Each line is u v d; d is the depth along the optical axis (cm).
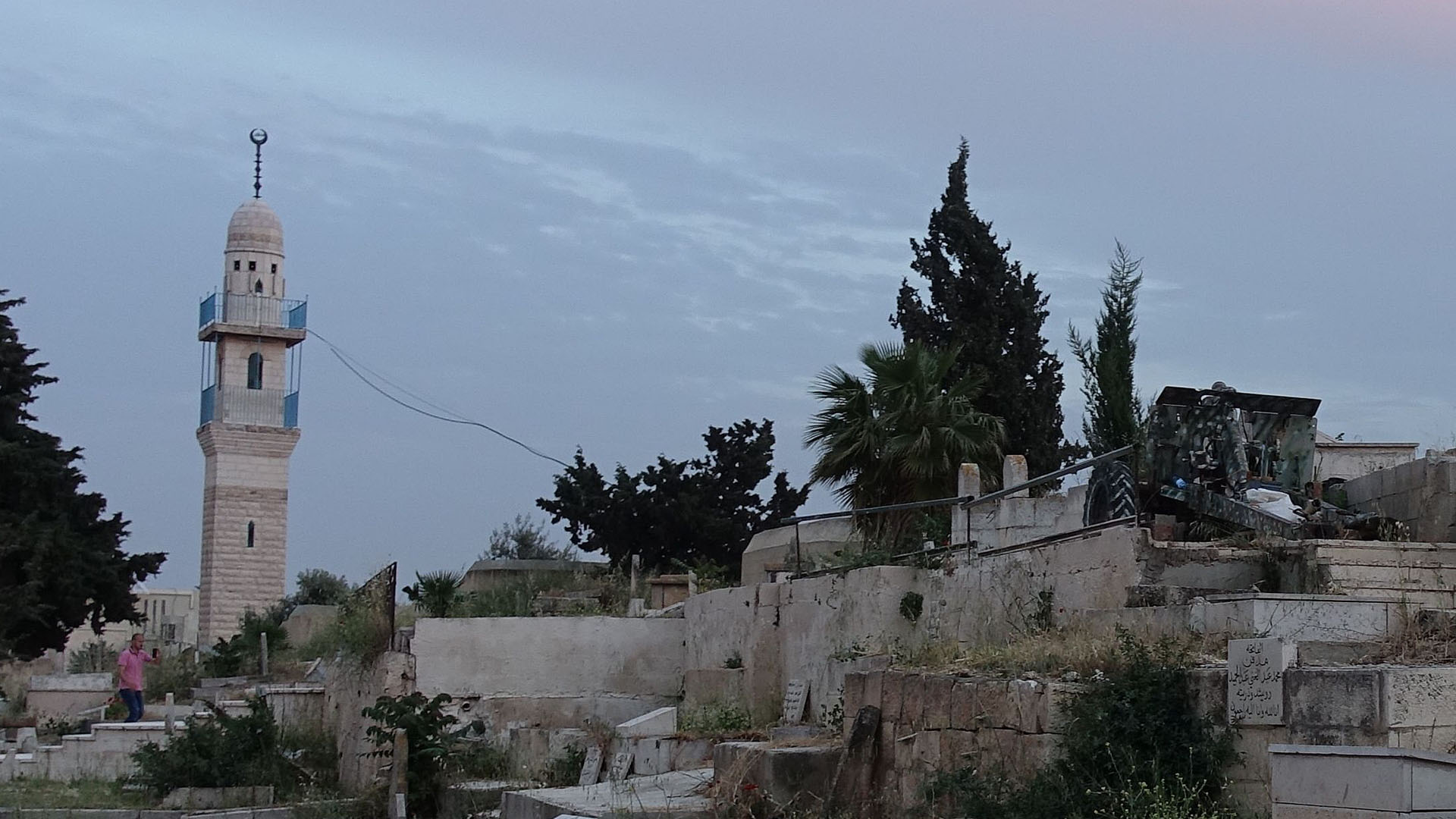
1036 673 1384
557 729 2564
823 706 2139
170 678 3912
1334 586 1505
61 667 4694
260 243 8506
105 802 2522
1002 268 3688
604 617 2802
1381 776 1024
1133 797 1183
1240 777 1188
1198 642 1355
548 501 4872
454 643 2720
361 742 2714
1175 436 1795
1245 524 1677
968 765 1384
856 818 1537
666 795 1748
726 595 2509
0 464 4412
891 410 2727
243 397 8325
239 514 8212
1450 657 1248
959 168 3800
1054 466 3531
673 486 4806
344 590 6125
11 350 4597
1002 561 1872
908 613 2042
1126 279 2983
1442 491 1636
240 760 2678
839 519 3180
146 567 4653
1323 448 2327
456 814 2300
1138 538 1617
